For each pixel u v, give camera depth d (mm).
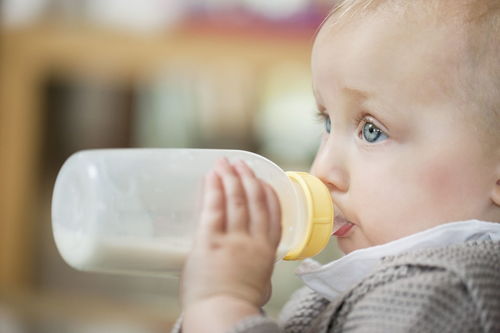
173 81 2342
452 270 701
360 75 822
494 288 704
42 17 2273
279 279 2094
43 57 2281
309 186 803
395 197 804
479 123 794
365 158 824
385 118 811
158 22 2238
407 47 811
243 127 2297
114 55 2264
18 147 2297
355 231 848
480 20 812
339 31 853
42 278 2301
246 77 2264
